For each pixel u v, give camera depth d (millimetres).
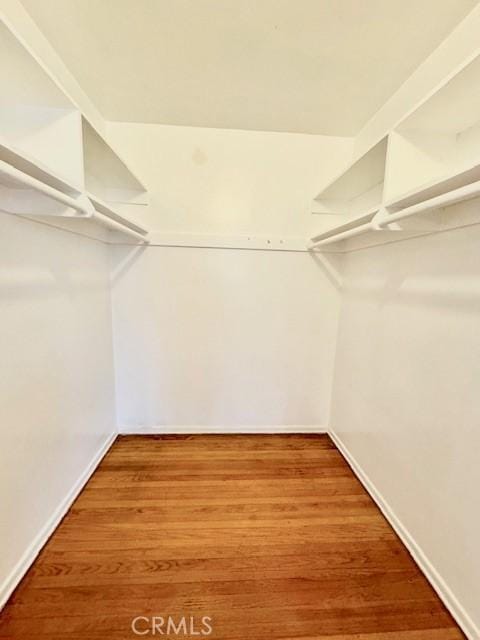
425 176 1302
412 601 1236
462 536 1161
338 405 2363
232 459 2141
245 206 2236
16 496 1243
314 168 2229
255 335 2385
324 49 1419
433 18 1232
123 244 2219
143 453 2186
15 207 1186
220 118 2023
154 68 1562
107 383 2219
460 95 1041
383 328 1763
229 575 1315
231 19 1273
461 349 1198
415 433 1456
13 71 1010
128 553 1397
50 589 1231
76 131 1220
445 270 1292
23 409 1281
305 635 1115
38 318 1377
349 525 1602
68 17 1257
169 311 2312
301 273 2326
